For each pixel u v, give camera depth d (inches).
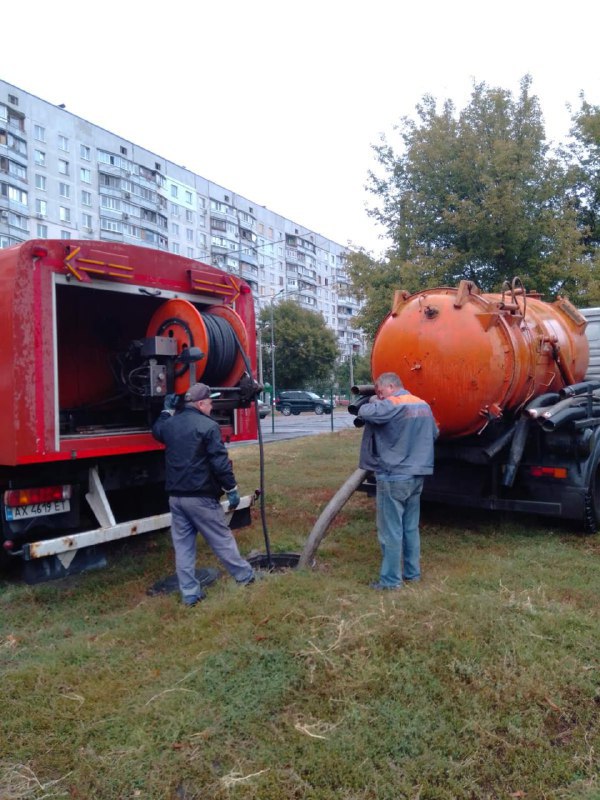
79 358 264.1
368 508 331.6
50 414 198.7
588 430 260.8
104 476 235.8
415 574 209.0
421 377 249.0
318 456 563.5
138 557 247.3
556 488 258.7
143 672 149.5
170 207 2662.4
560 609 178.1
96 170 2337.6
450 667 143.9
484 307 243.4
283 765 116.7
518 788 112.8
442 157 711.7
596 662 150.2
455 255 679.1
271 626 163.6
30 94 2121.1
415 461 200.1
